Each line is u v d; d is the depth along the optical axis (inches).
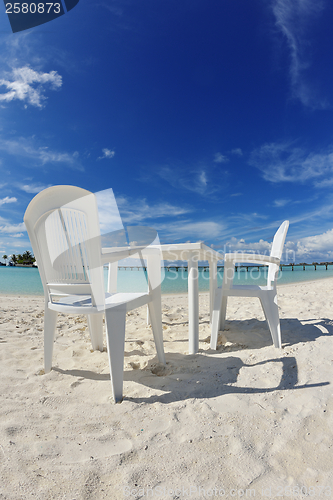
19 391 60.1
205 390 58.9
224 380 62.6
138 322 125.0
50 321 70.2
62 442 44.0
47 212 61.6
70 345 91.4
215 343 84.0
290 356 72.2
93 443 43.8
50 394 58.9
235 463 39.5
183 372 68.4
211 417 49.7
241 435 44.9
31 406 54.2
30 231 64.8
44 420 49.7
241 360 72.4
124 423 48.8
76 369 71.7
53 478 37.0
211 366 70.4
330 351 72.8
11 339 97.2
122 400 56.2
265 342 87.3
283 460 39.8
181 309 155.3
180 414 51.0
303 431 45.3
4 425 47.6
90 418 50.3
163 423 48.6
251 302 172.9
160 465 39.3
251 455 40.8
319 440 43.3
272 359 71.5
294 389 57.3
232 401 54.4
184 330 109.2
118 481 36.7
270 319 81.1
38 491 35.0
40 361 77.7
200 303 177.9
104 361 76.9
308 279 519.8
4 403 54.9
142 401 55.6
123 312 58.7
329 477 36.7
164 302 202.7
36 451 41.8
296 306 142.7
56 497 34.2
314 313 123.5
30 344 92.1
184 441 43.9
